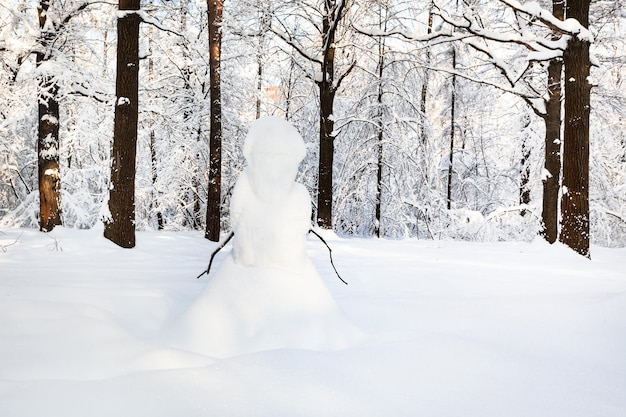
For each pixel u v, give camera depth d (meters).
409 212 19.02
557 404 2.40
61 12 12.97
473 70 18.39
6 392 2.30
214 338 3.25
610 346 3.45
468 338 3.62
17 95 14.02
